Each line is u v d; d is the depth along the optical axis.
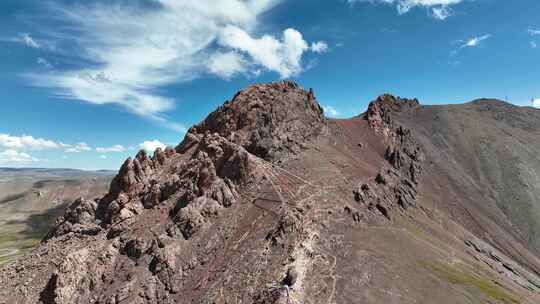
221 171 84.44
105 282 64.69
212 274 60.81
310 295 52.41
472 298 59.88
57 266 72.38
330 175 89.75
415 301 54.91
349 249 64.06
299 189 80.19
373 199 84.81
